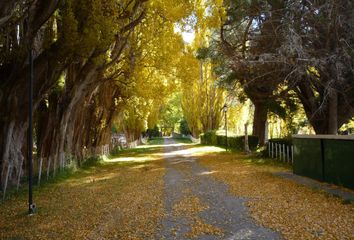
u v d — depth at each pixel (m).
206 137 48.41
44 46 13.42
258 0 19.92
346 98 19.33
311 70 19.06
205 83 49.19
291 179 14.30
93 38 12.83
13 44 13.70
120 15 16.55
